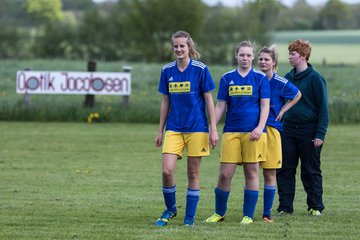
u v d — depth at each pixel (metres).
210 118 18.48
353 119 47.84
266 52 19.88
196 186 18.69
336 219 19.88
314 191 20.80
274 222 19.27
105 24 143.50
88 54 142.50
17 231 17.81
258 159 18.91
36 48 138.38
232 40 144.25
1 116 48.66
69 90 49.69
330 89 60.47
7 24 141.25
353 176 28.89
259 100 18.88
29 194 24.14
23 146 37.03
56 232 17.66
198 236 17.05
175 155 18.45
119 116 48.44
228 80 18.91
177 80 18.41
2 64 84.69
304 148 20.83
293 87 19.89
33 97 54.25
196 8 140.38
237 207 22.16
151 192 24.80
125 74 49.69
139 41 143.00
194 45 18.52
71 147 36.88
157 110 48.75
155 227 18.38
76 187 25.77
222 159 19.09
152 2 141.00
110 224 18.83
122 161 32.59
